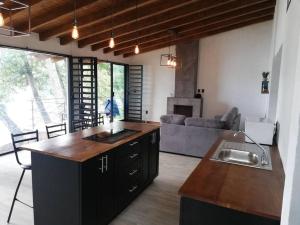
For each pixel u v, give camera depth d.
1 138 5.66
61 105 6.85
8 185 3.47
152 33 6.25
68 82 6.36
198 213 1.54
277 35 4.28
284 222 1.10
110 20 5.30
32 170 2.40
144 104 9.03
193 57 7.82
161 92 8.71
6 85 5.82
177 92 8.18
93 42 6.33
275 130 2.84
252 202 1.43
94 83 6.32
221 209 1.48
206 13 5.57
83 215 2.18
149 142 3.42
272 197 1.49
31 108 6.45
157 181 3.75
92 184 2.26
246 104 7.59
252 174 1.86
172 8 4.72
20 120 6.24
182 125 4.94
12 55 5.84
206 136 4.71
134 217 2.77
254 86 7.42
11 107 6.00
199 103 7.82
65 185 2.21
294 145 1.00
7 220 2.66
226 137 3.10
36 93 6.65
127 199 2.96
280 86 2.82
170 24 5.99
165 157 4.89
